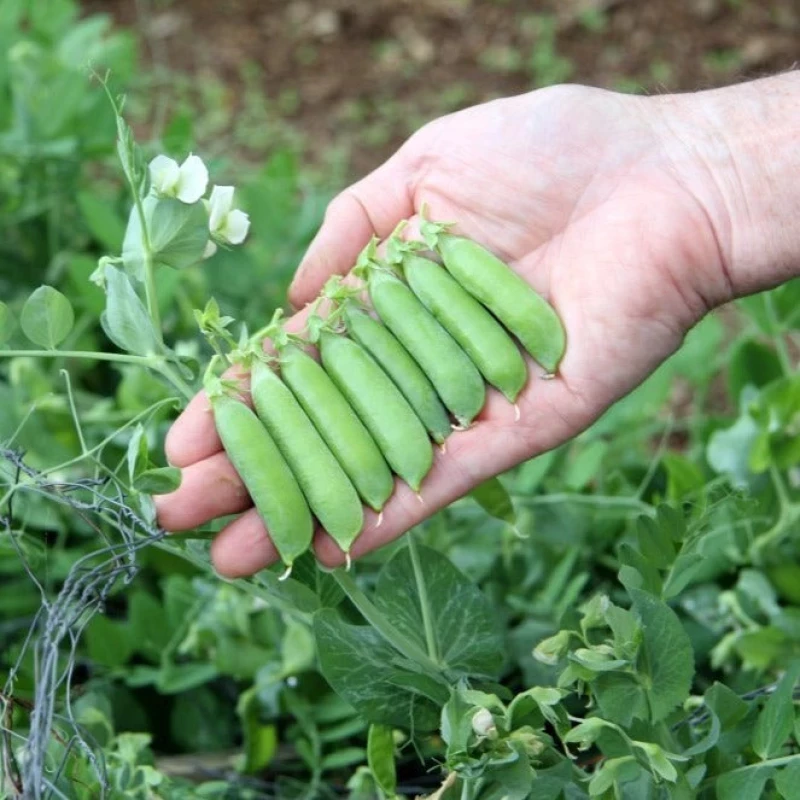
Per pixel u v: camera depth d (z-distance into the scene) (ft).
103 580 2.56
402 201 2.74
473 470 2.54
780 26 7.20
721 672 3.00
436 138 2.73
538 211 2.66
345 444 2.45
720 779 2.43
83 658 3.12
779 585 3.04
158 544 2.57
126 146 2.49
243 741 3.11
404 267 2.56
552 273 2.65
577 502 3.17
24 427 3.15
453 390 2.51
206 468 2.45
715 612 3.05
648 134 2.68
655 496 3.13
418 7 7.64
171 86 7.07
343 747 2.97
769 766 2.42
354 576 3.01
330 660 2.51
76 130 3.88
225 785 2.79
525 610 3.04
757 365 3.40
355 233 2.74
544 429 2.56
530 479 3.14
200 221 2.50
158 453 3.19
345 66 7.34
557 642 2.43
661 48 7.19
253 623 2.99
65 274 3.83
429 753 2.81
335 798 2.88
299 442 2.43
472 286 2.55
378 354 2.53
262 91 7.18
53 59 4.03
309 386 2.47
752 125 2.67
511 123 2.69
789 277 2.67
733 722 2.48
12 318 2.52
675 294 2.60
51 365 3.54
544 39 7.36
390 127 6.93
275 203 3.79
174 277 3.19
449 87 7.16
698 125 2.69
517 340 2.59
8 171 3.90
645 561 2.53
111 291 2.52
